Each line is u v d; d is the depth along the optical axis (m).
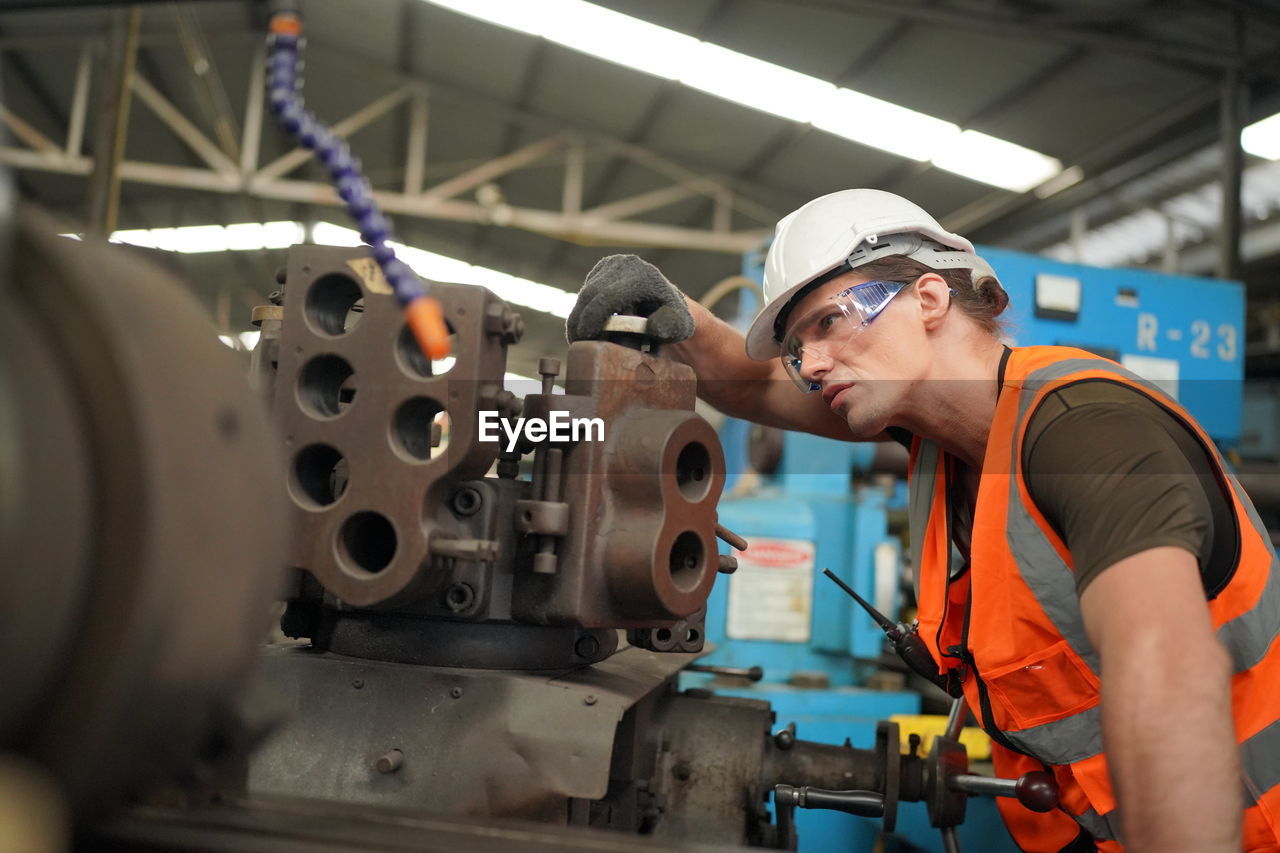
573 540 0.82
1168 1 4.70
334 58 7.50
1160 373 2.60
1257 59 4.98
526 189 8.94
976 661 0.97
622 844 0.56
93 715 0.39
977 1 5.07
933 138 6.30
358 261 0.77
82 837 0.49
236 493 0.46
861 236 1.05
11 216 0.39
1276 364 6.16
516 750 0.76
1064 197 6.61
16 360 0.38
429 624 0.87
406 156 8.80
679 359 1.32
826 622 2.09
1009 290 2.50
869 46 5.49
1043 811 0.92
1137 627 0.67
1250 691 0.88
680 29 5.79
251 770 0.80
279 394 0.78
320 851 0.49
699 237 7.91
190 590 0.42
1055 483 0.80
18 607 0.36
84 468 0.39
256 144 7.70
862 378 1.05
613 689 0.84
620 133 7.67
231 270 11.41
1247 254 6.12
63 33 6.94
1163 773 0.64
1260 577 0.89
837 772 1.05
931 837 1.59
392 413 0.75
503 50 6.79
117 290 0.44
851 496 2.15
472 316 0.74
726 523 2.05
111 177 4.06
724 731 1.01
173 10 5.94
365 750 0.80
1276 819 0.88
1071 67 5.26
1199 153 5.71
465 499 0.83
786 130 6.75
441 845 0.52
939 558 1.12
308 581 0.87
